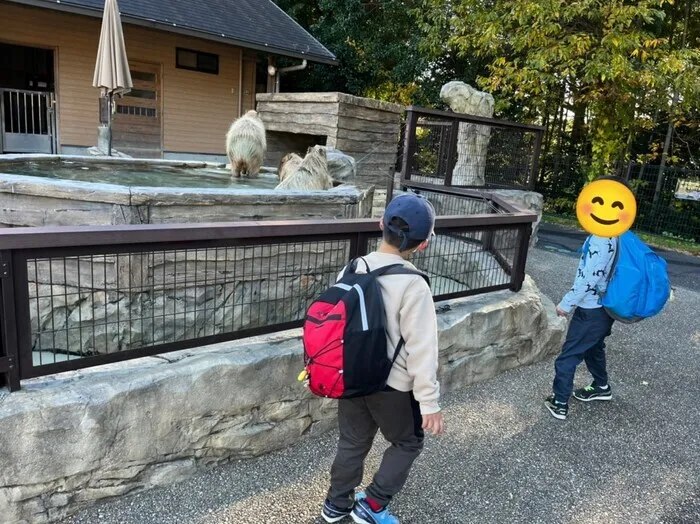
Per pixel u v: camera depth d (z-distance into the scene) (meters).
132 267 3.31
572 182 13.95
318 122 9.89
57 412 2.17
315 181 5.27
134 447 2.40
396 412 2.12
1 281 2.07
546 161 14.51
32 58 13.99
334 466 2.35
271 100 10.73
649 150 14.45
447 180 7.14
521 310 4.13
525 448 3.16
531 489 2.78
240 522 2.36
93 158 6.34
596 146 12.59
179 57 12.36
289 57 13.90
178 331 3.53
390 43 16.66
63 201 3.47
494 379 4.05
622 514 2.64
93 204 3.46
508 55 13.83
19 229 2.12
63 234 2.16
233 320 3.09
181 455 2.57
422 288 2.01
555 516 2.59
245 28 12.35
